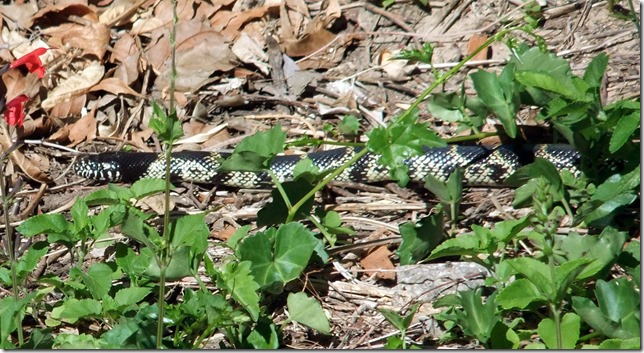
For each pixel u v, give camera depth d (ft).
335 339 21.15
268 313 21.91
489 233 20.08
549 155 27.53
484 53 31.76
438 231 22.07
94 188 29.37
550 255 16.51
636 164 23.21
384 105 30.83
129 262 21.57
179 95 32.07
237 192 28.66
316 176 22.97
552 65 23.95
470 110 25.94
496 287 20.70
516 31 32.17
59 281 21.48
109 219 21.61
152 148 30.89
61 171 29.96
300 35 33.63
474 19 33.27
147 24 33.76
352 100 30.58
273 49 32.68
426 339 20.84
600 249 19.66
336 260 23.45
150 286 21.36
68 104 31.78
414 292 22.11
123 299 19.95
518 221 20.21
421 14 34.01
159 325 17.60
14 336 21.70
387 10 34.32
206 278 23.08
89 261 24.47
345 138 29.48
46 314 22.39
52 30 34.24
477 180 28.04
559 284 16.81
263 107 31.81
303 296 19.69
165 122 16.78
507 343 18.57
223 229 25.91
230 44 33.17
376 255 23.29
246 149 22.24
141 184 23.17
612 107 23.84
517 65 24.39
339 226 23.36
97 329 21.61
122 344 18.74
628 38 30.96
